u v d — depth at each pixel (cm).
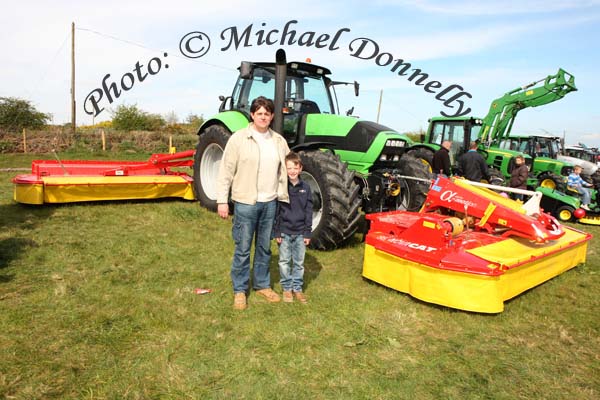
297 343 299
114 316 326
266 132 356
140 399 235
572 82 1233
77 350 278
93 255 463
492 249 387
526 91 1282
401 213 484
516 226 415
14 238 500
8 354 268
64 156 1714
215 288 390
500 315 359
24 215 615
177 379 252
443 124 1237
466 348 306
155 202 765
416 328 332
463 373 275
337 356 287
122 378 251
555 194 916
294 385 254
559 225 461
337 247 539
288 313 346
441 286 357
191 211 687
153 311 337
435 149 1152
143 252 482
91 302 349
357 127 584
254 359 277
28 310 327
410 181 641
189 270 433
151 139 2175
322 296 385
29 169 1242
